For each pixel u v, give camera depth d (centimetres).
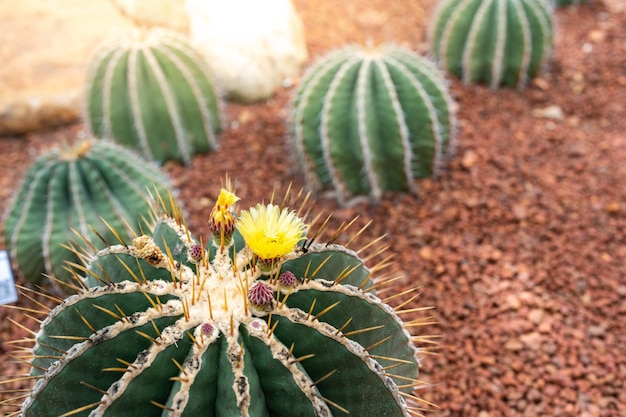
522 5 148
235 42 152
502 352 105
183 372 63
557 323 108
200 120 136
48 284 114
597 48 167
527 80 155
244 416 62
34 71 154
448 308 110
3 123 152
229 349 65
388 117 121
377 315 75
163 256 73
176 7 159
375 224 123
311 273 77
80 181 109
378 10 184
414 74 125
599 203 126
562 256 118
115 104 130
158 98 130
